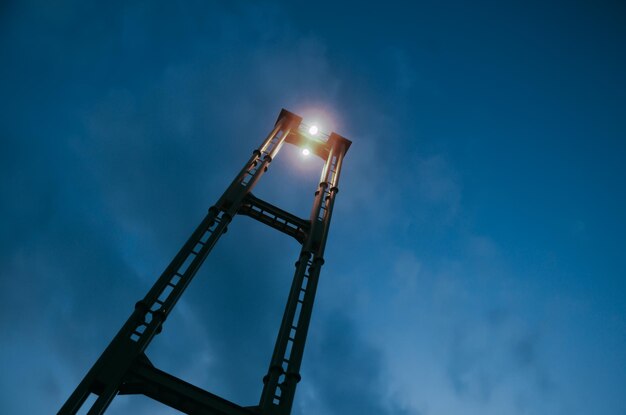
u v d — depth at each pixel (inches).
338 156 1007.0
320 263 720.3
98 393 483.2
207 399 516.1
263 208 792.3
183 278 604.7
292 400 540.7
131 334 531.5
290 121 1055.6
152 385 506.3
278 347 593.9
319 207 845.8
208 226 693.9
